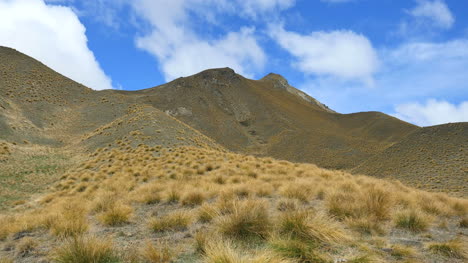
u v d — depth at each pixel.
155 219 6.42
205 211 6.69
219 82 192.88
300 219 4.99
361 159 106.44
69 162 26.98
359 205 6.78
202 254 4.32
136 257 4.35
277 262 3.58
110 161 24.08
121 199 10.48
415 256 4.20
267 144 138.12
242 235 5.02
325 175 15.40
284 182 11.72
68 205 10.11
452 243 4.52
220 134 143.38
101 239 4.82
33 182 19.70
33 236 6.54
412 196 9.88
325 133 141.50
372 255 3.98
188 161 20.33
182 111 154.25
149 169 18.77
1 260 4.88
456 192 36.41
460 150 57.25
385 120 158.50
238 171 16.16
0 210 13.52
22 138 35.56
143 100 156.50
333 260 3.86
